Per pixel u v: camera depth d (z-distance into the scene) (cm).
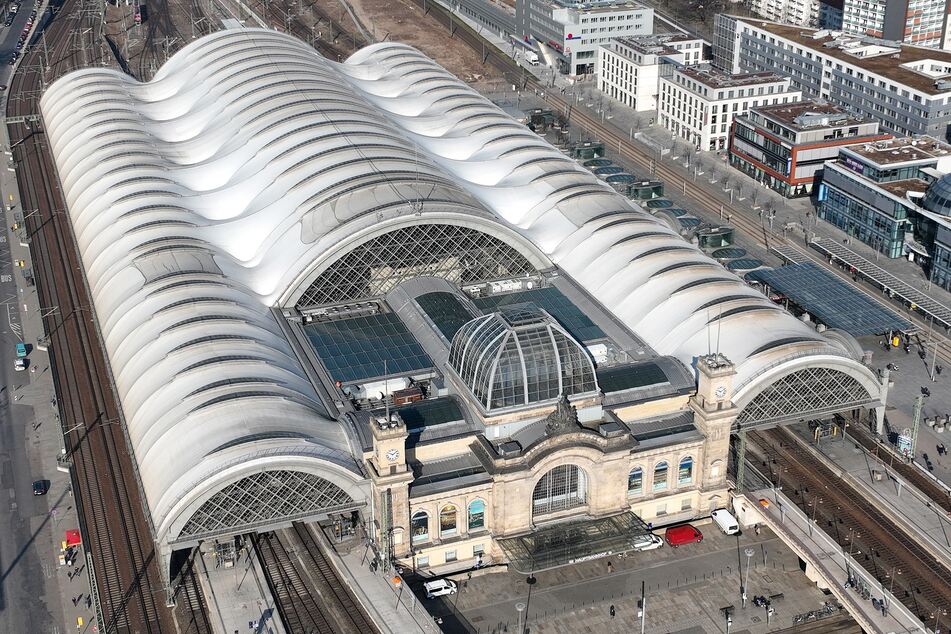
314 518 16050
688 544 16812
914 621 14638
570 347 16350
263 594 15525
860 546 16325
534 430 16275
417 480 15925
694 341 18612
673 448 16900
